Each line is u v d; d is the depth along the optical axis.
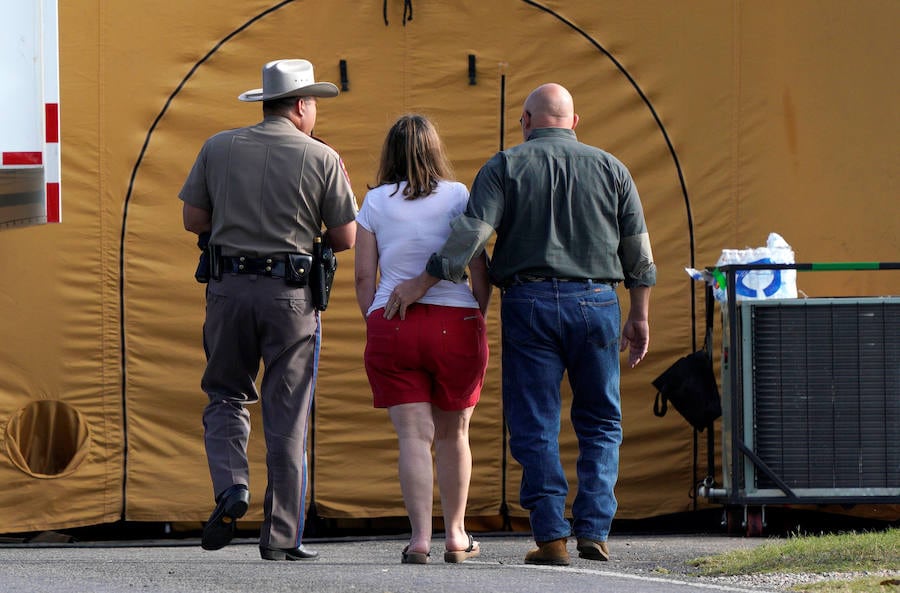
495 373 25.23
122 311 24.47
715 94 25.75
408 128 17.58
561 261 16.92
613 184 17.20
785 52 25.78
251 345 17.36
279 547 17.41
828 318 22.83
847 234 25.72
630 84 25.66
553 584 14.26
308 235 17.41
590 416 17.34
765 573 16.03
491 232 16.72
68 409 24.25
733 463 22.81
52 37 18.16
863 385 22.81
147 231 24.61
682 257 25.62
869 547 17.48
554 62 25.55
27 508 23.98
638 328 17.83
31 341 24.12
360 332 25.09
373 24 25.25
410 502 17.05
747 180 25.72
